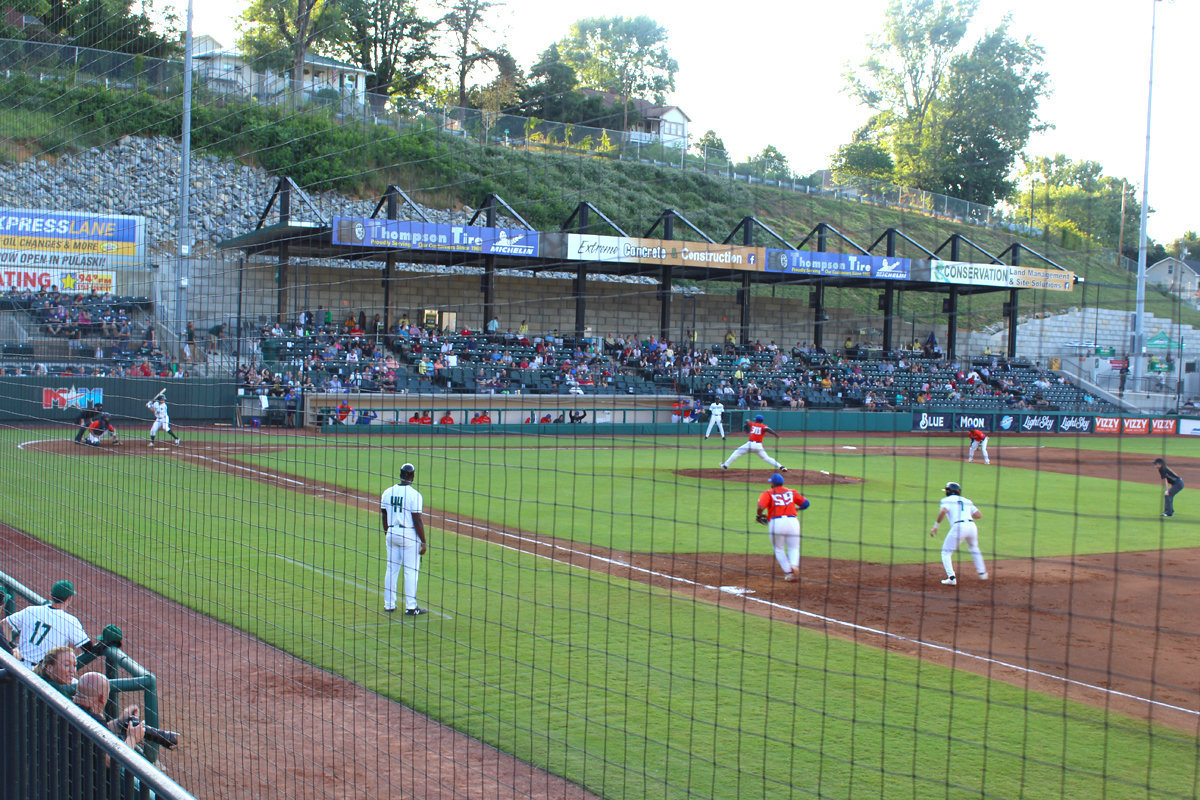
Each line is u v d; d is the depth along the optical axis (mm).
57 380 18766
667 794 5566
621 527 15594
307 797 5352
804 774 5980
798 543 12000
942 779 5953
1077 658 9000
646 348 23125
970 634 9750
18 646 6145
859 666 8438
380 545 13062
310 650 8328
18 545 12141
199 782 5527
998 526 17328
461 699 7191
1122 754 6539
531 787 5590
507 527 14969
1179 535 16844
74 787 3588
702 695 7449
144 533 12828
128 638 8469
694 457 27219
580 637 8953
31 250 19500
